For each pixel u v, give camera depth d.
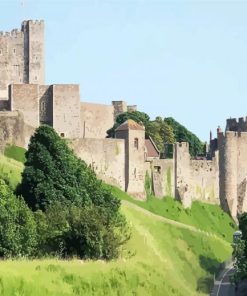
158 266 195.00
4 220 172.62
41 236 182.38
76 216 187.00
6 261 135.12
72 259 164.00
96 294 137.00
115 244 188.12
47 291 123.81
